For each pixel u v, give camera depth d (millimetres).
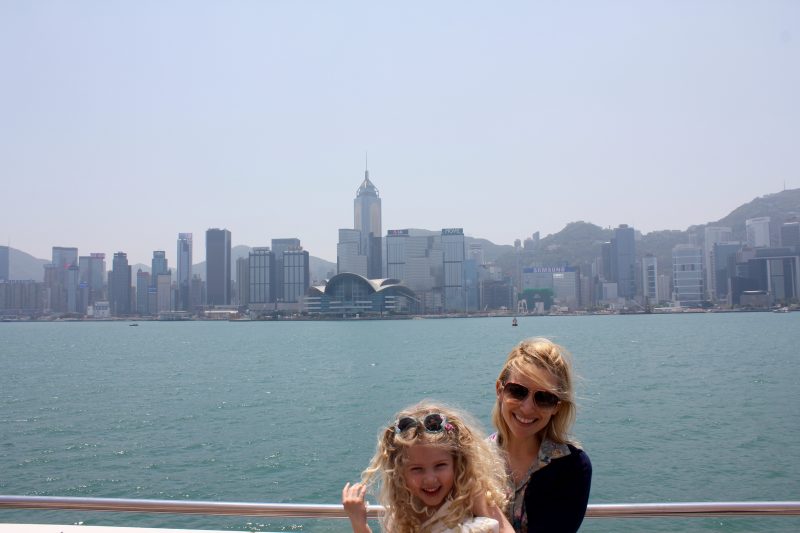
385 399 35188
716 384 38500
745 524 7758
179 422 27219
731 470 16625
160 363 67625
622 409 27969
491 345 95750
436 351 83062
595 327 170000
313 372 54562
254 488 16266
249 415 29312
